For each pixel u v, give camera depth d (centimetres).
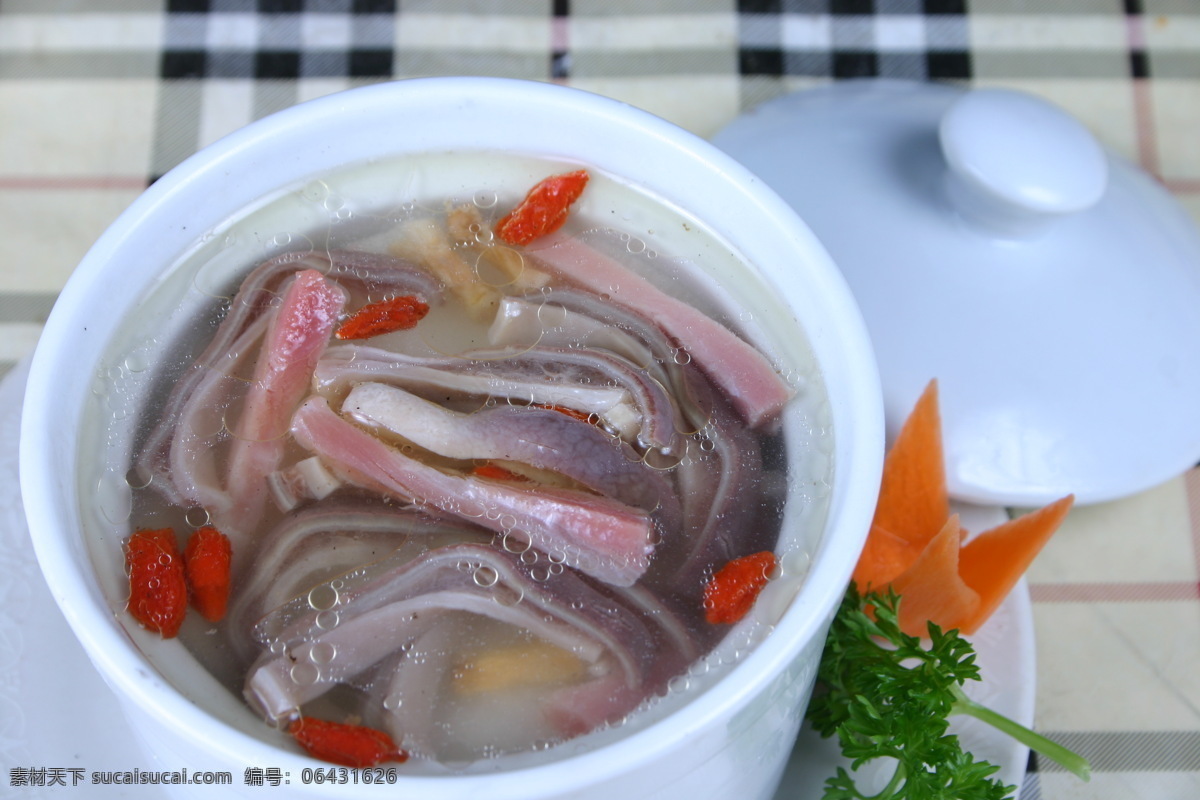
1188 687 39
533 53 47
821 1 48
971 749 34
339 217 33
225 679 29
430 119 33
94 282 30
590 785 26
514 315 32
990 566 35
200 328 32
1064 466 38
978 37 48
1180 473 39
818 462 30
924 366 38
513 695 29
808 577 28
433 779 26
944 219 39
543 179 34
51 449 29
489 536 30
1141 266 39
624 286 33
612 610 30
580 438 31
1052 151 37
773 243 31
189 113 46
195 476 31
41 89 46
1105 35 48
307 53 47
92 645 27
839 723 33
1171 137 46
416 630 29
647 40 47
